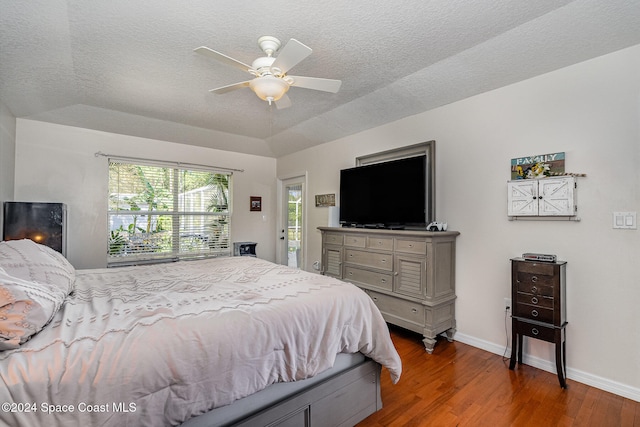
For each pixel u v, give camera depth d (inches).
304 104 133.3
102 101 126.2
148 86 112.7
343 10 71.0
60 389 35.8
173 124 155.9
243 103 132.3
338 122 149.6
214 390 44.8
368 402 68.2
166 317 48.8
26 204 120.3
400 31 79.7
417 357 98.5
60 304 52.9
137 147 161.6
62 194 141.2
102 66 96.8
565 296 85.7
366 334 67.0
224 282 75.9
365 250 127.1
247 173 203.2
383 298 119.0
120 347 40.7
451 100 113.1
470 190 108.7
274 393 54.2
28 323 41.3
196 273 88.2
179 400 42.0
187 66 97.4
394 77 107.0
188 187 181.0
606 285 79.8
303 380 57.4
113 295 63.8
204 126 161.3
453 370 89.7
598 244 81.1
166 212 171.8
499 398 75.7
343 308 64.2
